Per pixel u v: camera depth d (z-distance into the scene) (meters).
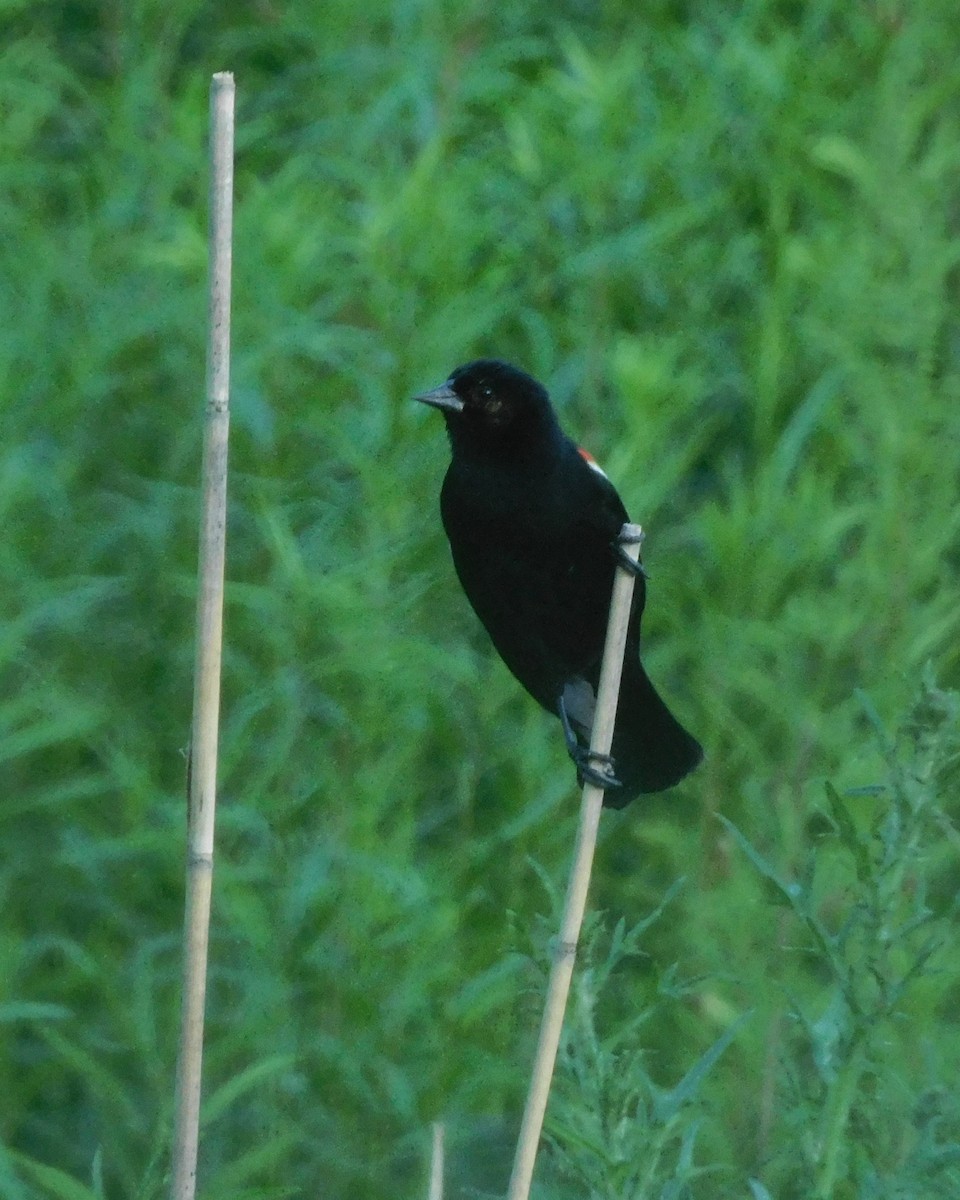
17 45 12.85
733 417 12.43
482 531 8.49
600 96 11.58
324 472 10.76
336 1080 9.20
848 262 11.09
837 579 10.80
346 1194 9.12
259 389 10.57
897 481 10.38
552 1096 7.95
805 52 13.10
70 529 11.00
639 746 8.55
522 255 11.95
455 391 8.40
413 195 10.46
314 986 9.35
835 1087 6.70
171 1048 9.62
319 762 9.62
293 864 9.52
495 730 10.38
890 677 9.84
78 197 12.73
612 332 12.09
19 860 10.39
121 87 12.89
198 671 6.25
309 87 13.64
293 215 10.56
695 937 9.52
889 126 11.52
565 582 8.55
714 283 12.19
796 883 6.93
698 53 12.79
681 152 12.27
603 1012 9.95
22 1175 9.44
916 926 6.57
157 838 9.60
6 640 9.51
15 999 9.78
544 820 10.18
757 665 10.32
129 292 11.50
